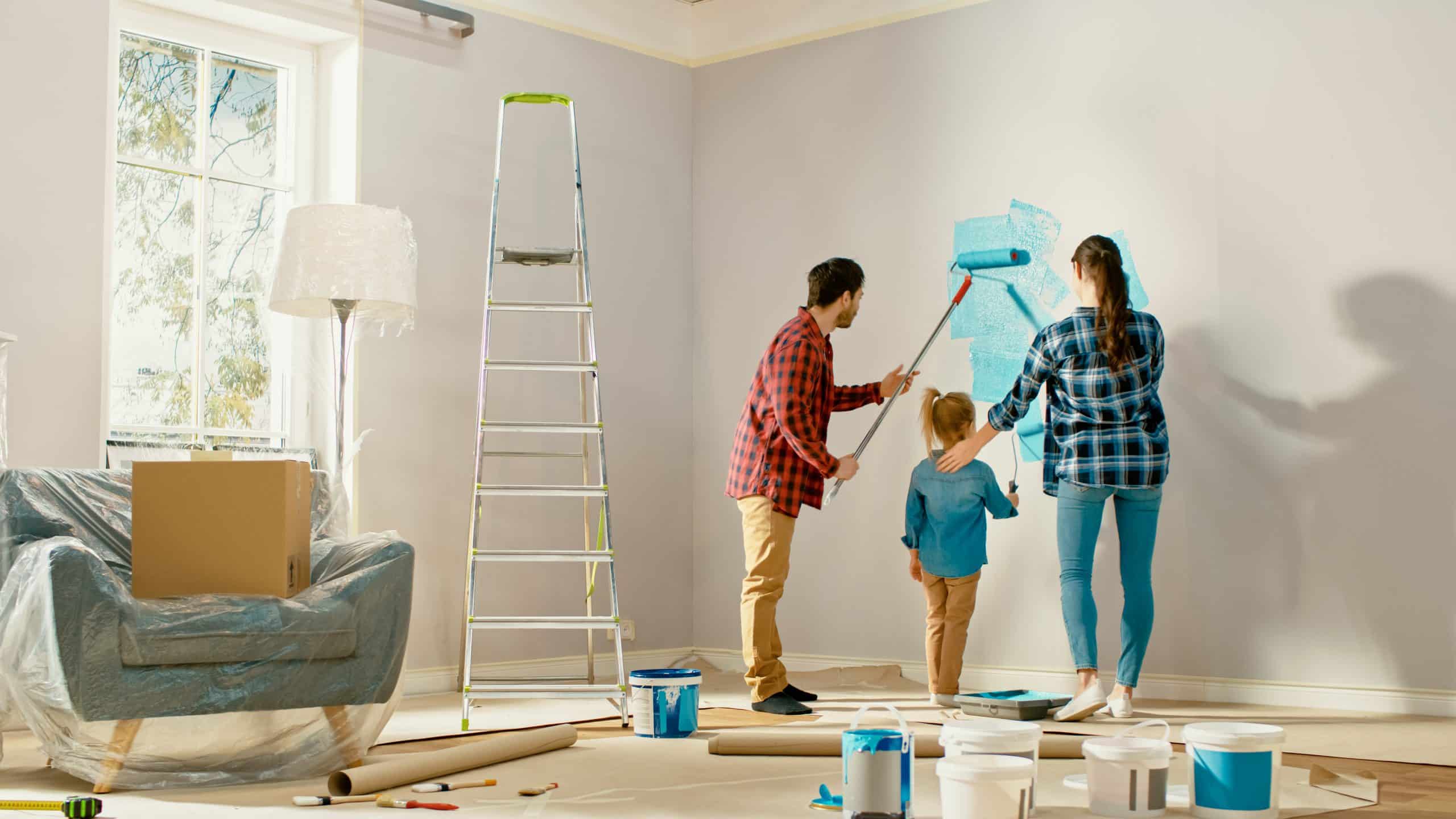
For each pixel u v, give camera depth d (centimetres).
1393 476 394
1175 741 326
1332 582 401
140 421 413
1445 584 384
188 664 254
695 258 546
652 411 528
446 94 472
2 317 370
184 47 428
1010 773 198
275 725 264
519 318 489
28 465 372
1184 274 430
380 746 316
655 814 224
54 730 251
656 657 521
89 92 390
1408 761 295
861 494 495
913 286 487
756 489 380
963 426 406
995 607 459
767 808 229
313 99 455
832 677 475
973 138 477
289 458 428
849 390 424
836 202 509
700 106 546
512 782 259
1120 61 447
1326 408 405
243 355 439
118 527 302
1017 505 457
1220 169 426
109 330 393
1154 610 427
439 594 460
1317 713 387
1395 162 398
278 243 381
